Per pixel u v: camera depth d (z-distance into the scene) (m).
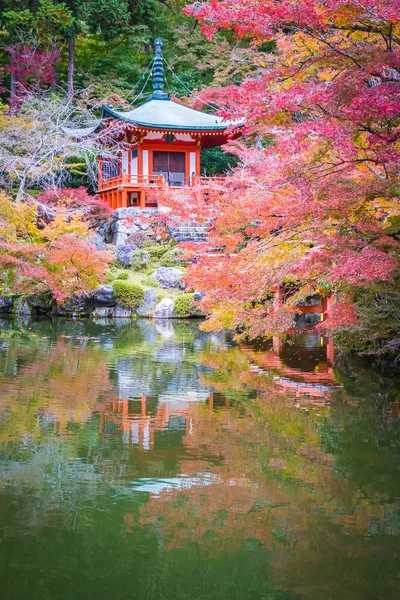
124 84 39.56
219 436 8.59
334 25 8.39
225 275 11.70
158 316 24.38
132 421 9.28
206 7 8.02
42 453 7.75
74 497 6.44
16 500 6.35
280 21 8.05
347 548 5.50
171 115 33.12
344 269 8.62
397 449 8.10
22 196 23.92
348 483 6.95
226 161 38.19
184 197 19.58
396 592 4.85
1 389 11.09
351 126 8.42
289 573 5.09
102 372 13.02
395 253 9.48
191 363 14.39
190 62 42.09
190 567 5.15
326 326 11.59
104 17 34.88
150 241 29.61
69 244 22.23
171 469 7.27
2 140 25.16
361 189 8.80
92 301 24.88
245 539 5.65
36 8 32.66
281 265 11.45
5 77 36.50
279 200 11.32
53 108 27.72
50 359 14.39
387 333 12.52
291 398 10.90
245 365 14.22
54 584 4.89
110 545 5.52
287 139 9.29
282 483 6.90
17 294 24.64
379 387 11.85
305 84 9.04
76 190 30.14
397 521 6.00
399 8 7.16
